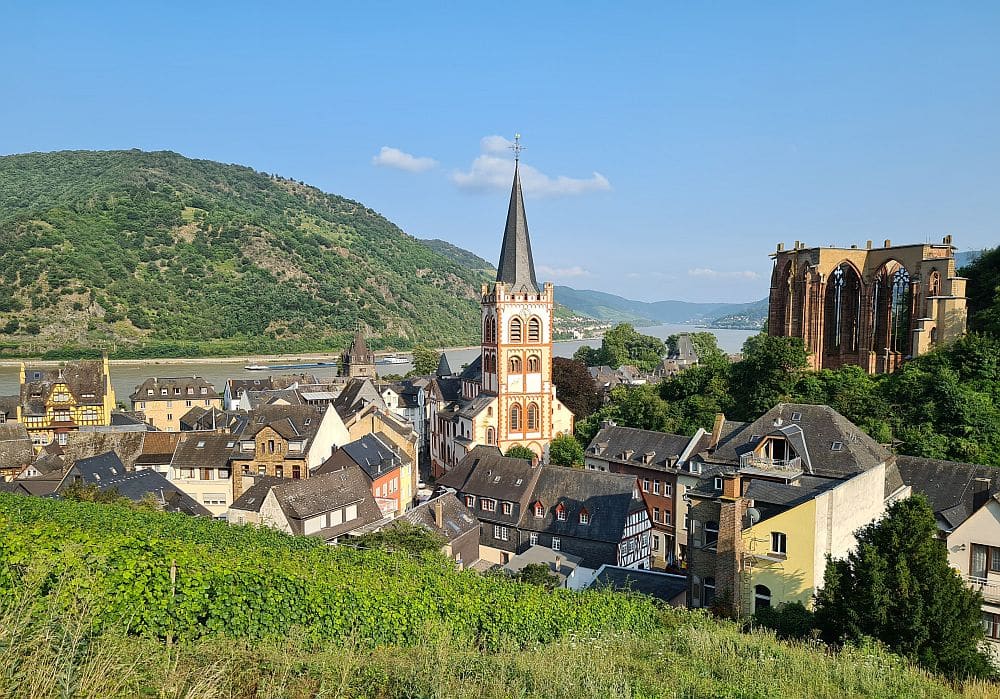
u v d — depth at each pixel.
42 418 121.75
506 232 101.88
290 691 17.86
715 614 39.72
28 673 13.88
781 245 109.81
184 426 139.50
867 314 100.81
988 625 40.25
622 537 66.56
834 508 41.72
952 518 49.31
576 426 105.62
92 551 22.89
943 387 69.50
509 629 28.77
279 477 76.88
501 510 73.88
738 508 40.50
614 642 28.70
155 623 21.78
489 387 104.12
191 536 43.06
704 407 88.88
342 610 25.52
